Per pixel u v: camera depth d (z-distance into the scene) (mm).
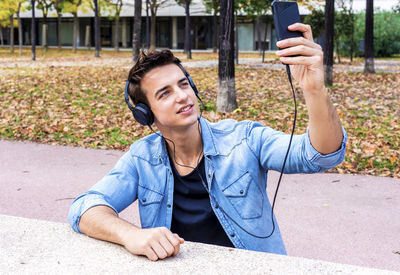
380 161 6676
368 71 18625
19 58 30406
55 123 9180
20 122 9461
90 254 1397
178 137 1729
